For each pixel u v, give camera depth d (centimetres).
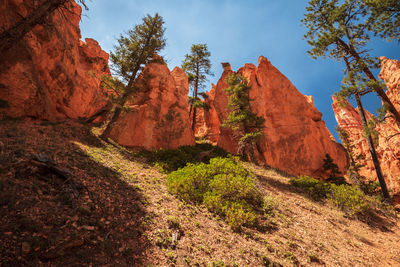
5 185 448
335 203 1309
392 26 1472
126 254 427
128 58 1714
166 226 585
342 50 1828
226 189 895
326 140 2758
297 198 1294
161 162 1363
